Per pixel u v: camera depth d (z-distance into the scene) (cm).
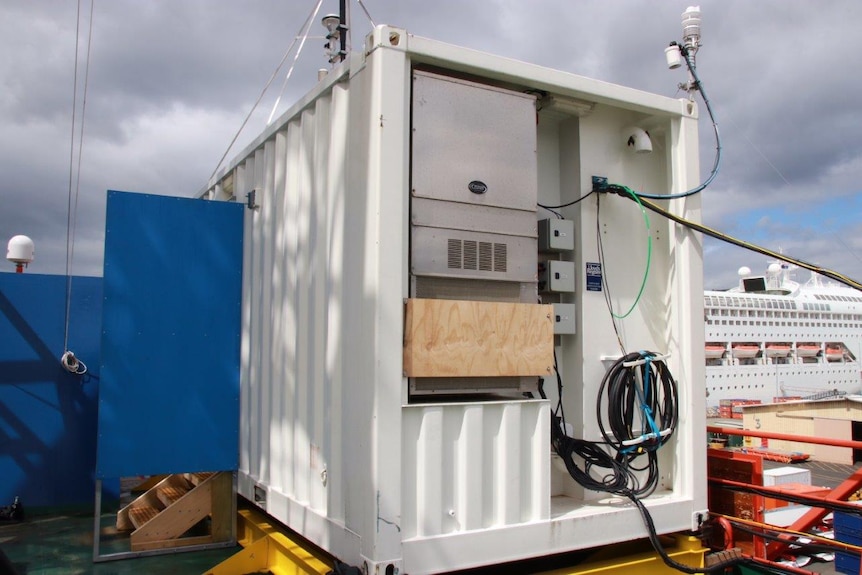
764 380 4312
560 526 317
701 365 380
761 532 368
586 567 331
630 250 390
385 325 277
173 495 486
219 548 440
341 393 315
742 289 4700
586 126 383
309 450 349
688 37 399
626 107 372
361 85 302
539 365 317
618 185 377
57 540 466
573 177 382
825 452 1886
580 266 372
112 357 420
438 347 289
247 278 461
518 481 308
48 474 576
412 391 289
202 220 456
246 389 450
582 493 362
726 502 407
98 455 411
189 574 387
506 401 309
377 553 266
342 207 320
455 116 311
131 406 423
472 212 312
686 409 375
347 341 306
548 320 321
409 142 299
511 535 301
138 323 429
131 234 431
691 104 391
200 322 449
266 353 419
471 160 314
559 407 373
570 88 345
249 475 434
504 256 319
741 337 4306
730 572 360
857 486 396
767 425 2117
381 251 278
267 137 439
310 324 354
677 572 354
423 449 285
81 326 592
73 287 594
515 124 329
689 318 379
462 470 296
